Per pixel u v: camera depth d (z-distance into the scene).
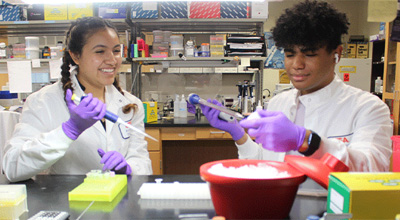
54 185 0.99
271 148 0.74
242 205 0.61
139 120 1.64
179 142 3.14
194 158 3.16
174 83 3.83
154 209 0.77
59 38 3.43
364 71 3.66
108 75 1.34
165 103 3.69
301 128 0.76
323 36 0.89
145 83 3.81
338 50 0.99
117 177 0.97
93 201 0.83
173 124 2.76
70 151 1.43
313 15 0.89
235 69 3.76
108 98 1.53
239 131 1.11
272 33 1.05
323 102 1.15
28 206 0.80
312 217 0.58
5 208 0.71
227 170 0.69
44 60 2.82
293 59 0.96
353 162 0.82
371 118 1.04
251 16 2.92
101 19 1.33
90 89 1.47
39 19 2.89
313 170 0.65
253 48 2.96
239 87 3.26
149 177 1.07
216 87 3.87
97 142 1.45
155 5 2.90
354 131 1.08
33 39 2.89
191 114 3.39
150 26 3.24
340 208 0.57
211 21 3.00
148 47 3.10
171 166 3.18
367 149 0.92
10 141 1.24
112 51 1.32
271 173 0.66
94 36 1.27
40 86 3.21
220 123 1.08
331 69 1.01
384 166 0.93
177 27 3.28
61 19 2.87
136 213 0.74
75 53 1.33
